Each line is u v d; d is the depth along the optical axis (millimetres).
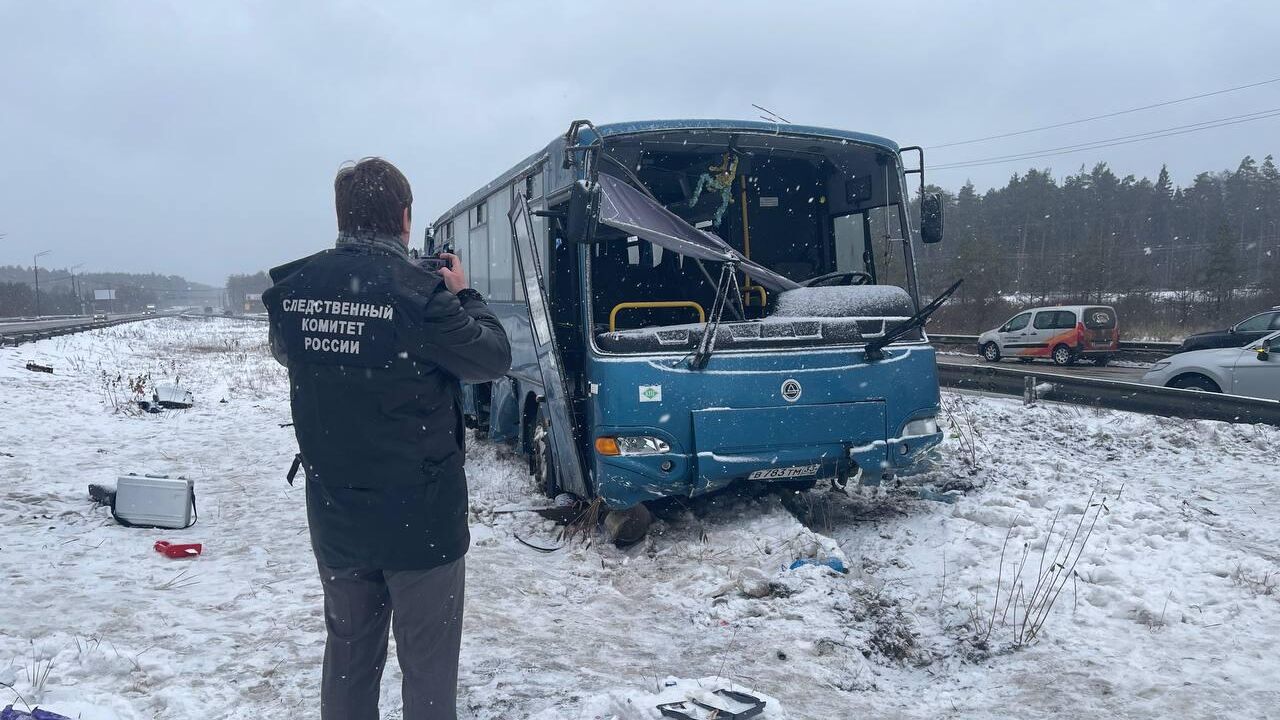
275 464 10523
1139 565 5777
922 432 7137
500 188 10039
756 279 7215
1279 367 12477
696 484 6578
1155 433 10648
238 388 19922
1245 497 7918
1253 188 93625
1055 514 7008
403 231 2838
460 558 2803
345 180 2775
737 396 6625
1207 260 58469
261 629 4746
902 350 7109
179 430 13547
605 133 7035
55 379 20891
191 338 50500
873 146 7750
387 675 4184
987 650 4801
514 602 5488
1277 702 3957
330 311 2635
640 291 7934
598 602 5652
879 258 7898
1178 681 4223
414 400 2641
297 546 6684
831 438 6805
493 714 3740
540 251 8055
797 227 8484
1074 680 4320
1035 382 13492
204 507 8117
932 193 7738
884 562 6441
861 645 4785
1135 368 23484
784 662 4527
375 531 2635
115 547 6488
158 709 3719
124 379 21594
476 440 12656
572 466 7160
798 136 7488
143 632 4613
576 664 4418
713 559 6254
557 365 7145
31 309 129375
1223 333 20156
